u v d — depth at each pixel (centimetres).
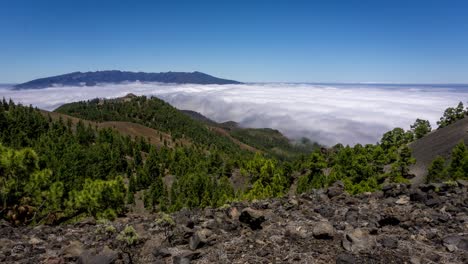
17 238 1016
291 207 1237
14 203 1817
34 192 1862
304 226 985
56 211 2016
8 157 1811
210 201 7006
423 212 1081
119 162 12825
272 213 1130
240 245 861
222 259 789
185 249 869
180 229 968
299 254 788
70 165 7931
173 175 12862
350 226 971
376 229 918
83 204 2238
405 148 7331
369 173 6181
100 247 906
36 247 928
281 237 905
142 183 10925
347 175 6725
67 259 827
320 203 1302
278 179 5694
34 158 1920
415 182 6988
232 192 7350
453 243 812
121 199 2480
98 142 15175
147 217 1288
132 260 815
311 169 8038
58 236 1050
